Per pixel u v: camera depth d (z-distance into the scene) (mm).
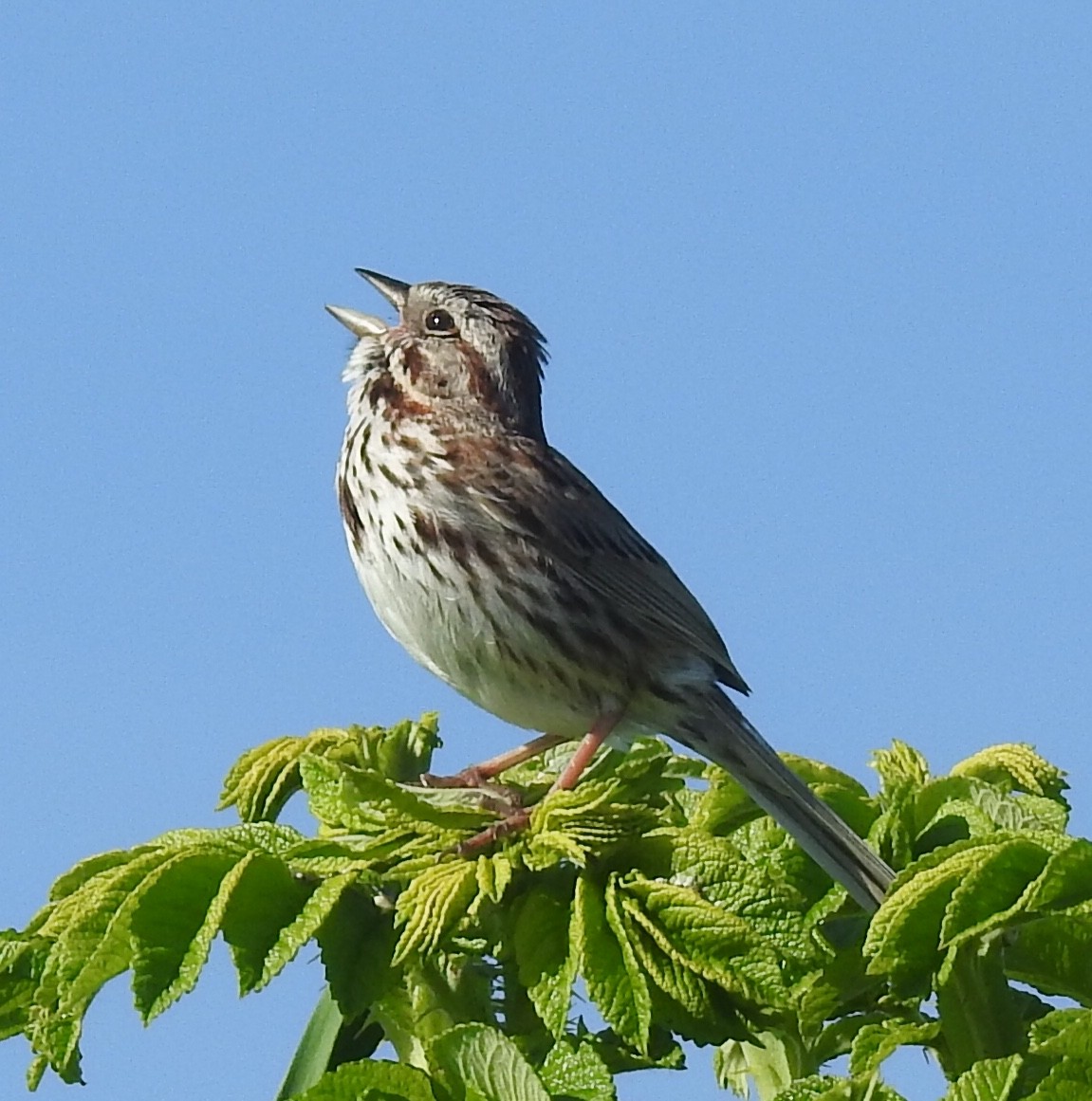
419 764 9852
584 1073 7430
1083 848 7141
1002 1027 7746
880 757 10312
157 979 7574
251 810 9789
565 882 8070
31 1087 7902
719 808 10602
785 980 7875
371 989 8109
